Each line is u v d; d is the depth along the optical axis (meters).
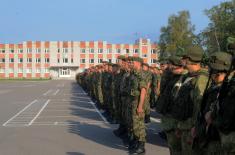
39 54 123.31
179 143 6.70
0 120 16.89
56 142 11.45
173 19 95.06
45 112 20.45
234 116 4.41
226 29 66.31
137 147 9.78
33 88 53.16
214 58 5.07
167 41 95.19
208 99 5.09
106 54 121.62
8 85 66.12
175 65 6.87
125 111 10.39
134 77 9.71
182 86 6.21
